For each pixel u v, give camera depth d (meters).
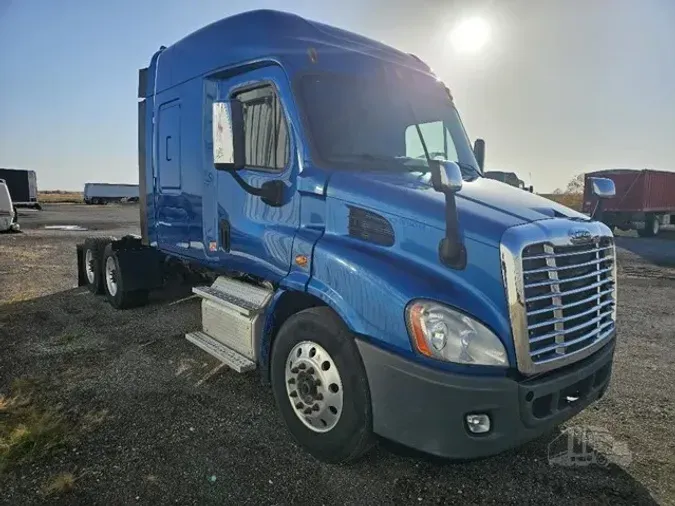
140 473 3.22
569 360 3.06
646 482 3.25
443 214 3.09
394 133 4.24
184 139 5.38
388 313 2.97
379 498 3.04
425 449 2.87
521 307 2.83
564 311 3.08
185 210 5.48
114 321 6.71
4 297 8.15
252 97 4.27
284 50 4.03
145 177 6.54
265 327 3.92
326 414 3.33
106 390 4.49
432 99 4.70
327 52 4.15
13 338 5.95
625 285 10.36
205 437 3.70
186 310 7.26
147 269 7.23
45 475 3.17
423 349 2.85
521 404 2.86
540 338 2.92
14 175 39.06
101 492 3.02
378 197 3.35
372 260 3.17
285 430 3.82
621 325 7.05
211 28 4.92
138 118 6.57
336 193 3.55
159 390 4.51
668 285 10.35
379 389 3.01
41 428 3.69
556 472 3.34
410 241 3.18
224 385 4.64
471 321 2.86
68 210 40.88
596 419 4.10
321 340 3.34
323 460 3.39
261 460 3.41
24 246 14.90
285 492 3.07
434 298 2.89
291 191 3.88
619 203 24.12
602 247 3.46
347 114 4.04
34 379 4.71
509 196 3.62
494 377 2.82
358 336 3.10
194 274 6.73
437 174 2.94
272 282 4.07
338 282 3.28
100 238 8.59
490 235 2.93
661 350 5.90
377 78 4.32
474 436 2.82
